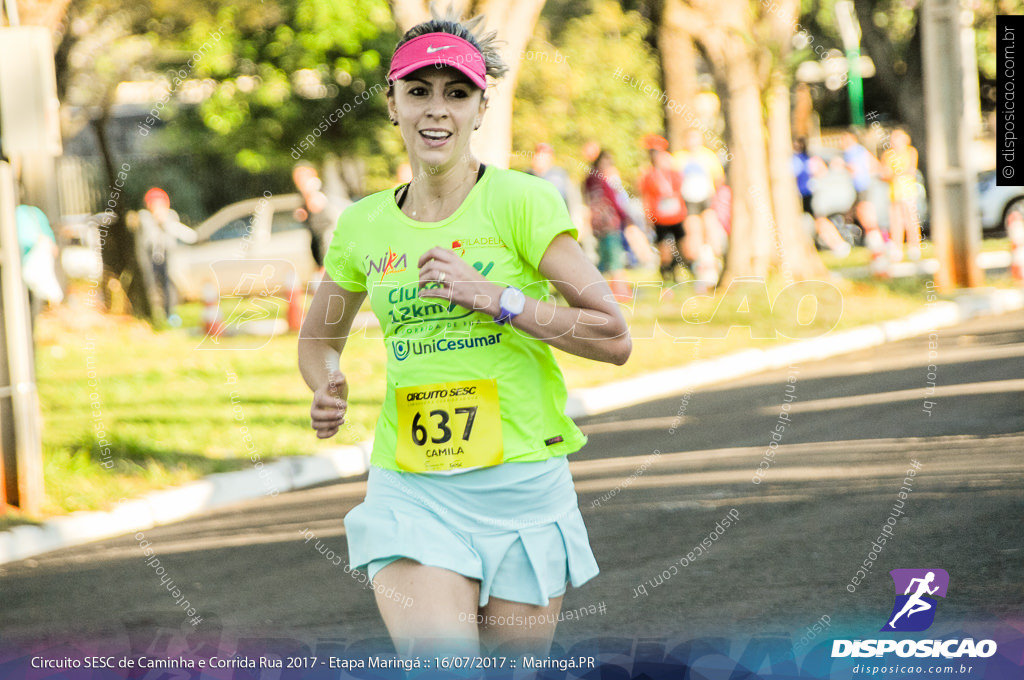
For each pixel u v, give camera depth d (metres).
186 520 12.32
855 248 32.28
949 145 26.27
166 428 15.41
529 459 5.48
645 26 25.09
